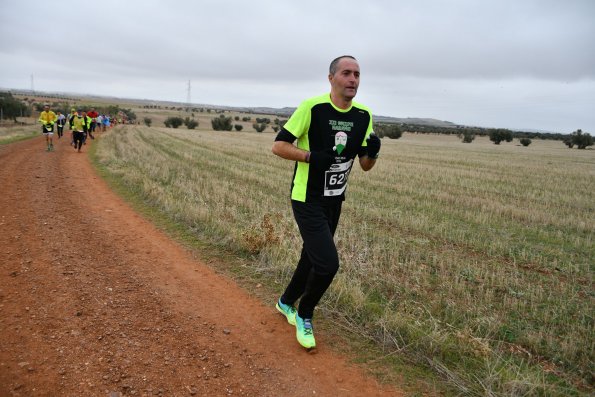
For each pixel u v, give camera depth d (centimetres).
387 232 779
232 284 470
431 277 544
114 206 802
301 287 375
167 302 414
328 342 359
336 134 321
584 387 317
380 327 377
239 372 310
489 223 919
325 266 319
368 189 1306
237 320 389
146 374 297
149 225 688
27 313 369
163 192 904
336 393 295
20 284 425
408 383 309
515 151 4478
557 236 824
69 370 294
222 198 941
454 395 296
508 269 606
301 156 308
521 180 1747
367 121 338
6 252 511
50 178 1049
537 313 450
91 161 1459
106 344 330
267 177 1380
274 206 905
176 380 294
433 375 318
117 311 386
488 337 386
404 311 425
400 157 2778
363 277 510
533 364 346
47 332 340
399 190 1306
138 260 523
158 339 345
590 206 1189
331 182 330
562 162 2984
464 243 737
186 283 465
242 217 767
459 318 420
